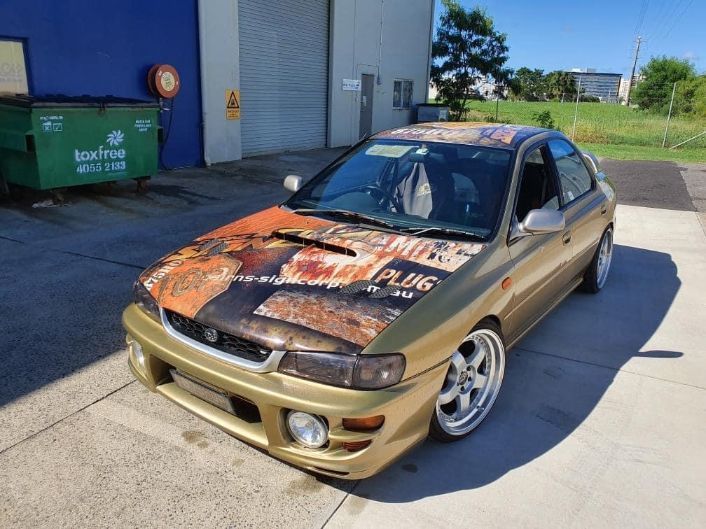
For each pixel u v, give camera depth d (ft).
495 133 13.43
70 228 22.67
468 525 8.29
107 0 30.35
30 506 8.38
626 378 12.64
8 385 11.43
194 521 8.20
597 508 8.71
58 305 15.31
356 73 57.06
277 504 8.56
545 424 10.84
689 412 11.40
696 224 27.76
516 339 11.87
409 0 63.82
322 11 51.11
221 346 8.63
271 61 45.65
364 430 7.91
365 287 8.99
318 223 11.37
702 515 8.65
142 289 10.00
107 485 8.82
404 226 11.13
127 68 32.17
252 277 9.36
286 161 44.04
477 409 10.55
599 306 16.76
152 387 9.75
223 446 9.82
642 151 66.39
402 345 8.11
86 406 10.84
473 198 11.47
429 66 71.15
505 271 10.45
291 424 8.13
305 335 8.07
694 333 15.07
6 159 25.00
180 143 36.63
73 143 24.98
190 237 22.11
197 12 35.83
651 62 159.12
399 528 8.18
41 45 27.71
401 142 13.46
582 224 14.52
